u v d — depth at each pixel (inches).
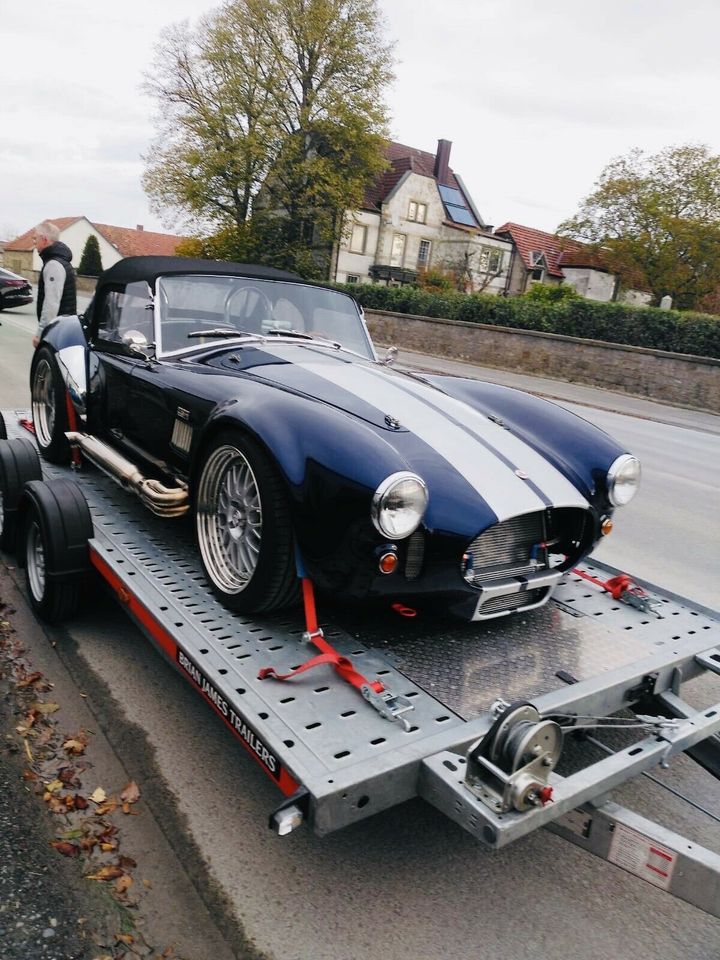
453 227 1674.5
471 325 837.8
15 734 108.7
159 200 1198.3
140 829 92.3
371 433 100.4
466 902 85.7
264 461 102.2
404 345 928.3
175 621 103.5
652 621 116.2
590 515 112.3
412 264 1676.9
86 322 182.7
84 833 90.7
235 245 1212.5
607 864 93.7
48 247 243.8
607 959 79.7
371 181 1240.2
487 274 1690.5
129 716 115.2
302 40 1115.3
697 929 84.9
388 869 89.6
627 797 106.0
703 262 1179.3
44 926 77.3
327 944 78.5
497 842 68.2
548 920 84.2
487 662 99.0
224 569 113.0
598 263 1541.6
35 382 202.7
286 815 69.8
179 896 83.0
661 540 230.5
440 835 96.1
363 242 1596.9
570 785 75.2
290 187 1176.8
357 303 176.6
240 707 83.5
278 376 126.0
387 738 79.8
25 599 152.1
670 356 657.6
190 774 103.0
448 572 99.3
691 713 99.7
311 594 101.3
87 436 169.0
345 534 94.4
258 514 107.0
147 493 125.2
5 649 131.9
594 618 115.7
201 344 147.9
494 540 104.0
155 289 148.4
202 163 1146.7
